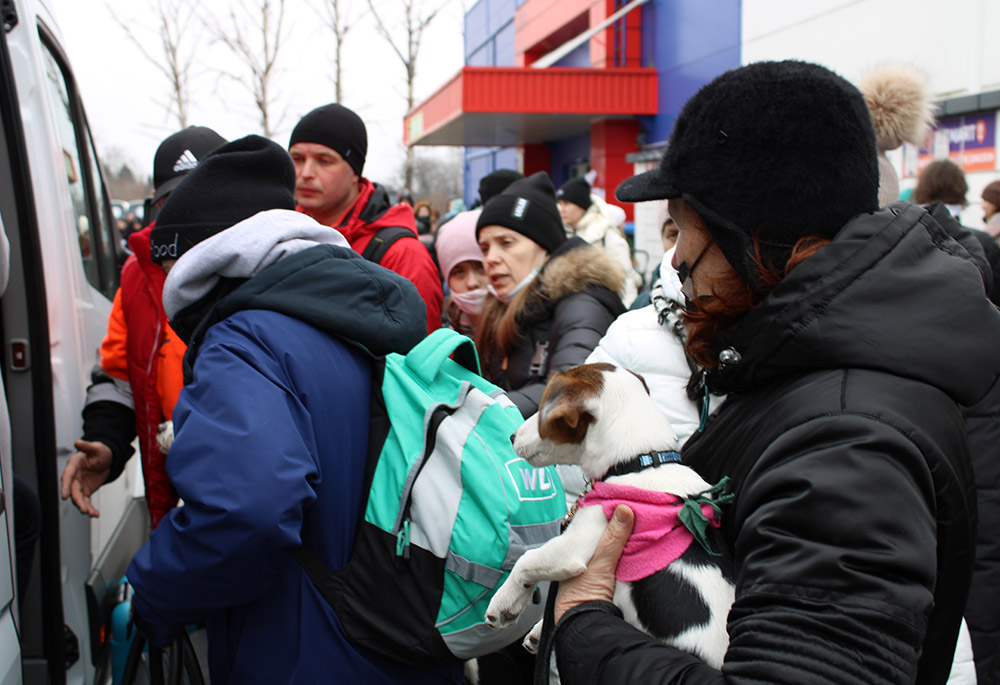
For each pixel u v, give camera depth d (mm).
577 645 1219
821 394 1078
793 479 1012
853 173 1145
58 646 2367
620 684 1116
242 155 1926
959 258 1150
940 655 1157
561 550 1359
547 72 12570
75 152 3418
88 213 3562
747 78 1176
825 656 913
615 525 1322
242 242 1816
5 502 1856
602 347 2064
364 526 1729
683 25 11820
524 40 18203
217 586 1575
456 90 13000
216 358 1657
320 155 3273
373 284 1860
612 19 12289
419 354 1860
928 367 1059
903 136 2910
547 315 3004
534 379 2918
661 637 1246
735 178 1171
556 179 18250
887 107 2861
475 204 7590
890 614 918
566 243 3061
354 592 1707
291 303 1754
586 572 1337
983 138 6457
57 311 2635
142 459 2699
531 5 17578
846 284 1093
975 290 1101
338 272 1821
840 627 920
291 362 1685
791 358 1134
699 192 1218
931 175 4355
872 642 911
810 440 1039
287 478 1522
